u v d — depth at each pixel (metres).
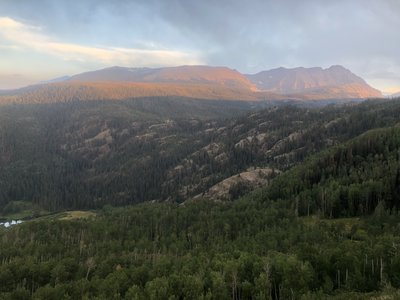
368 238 112.25
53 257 138.12
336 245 109.06
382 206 138.88
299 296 82.12
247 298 89.00
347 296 77.88
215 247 128.00
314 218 150.50
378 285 83.38
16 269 118.12
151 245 146.12
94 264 126.12
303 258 98.94
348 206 153.75
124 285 100.44
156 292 89.00
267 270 90.44
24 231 168.88
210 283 92.69
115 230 167.25
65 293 100.19
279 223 144.62
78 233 167.38
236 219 156.25
